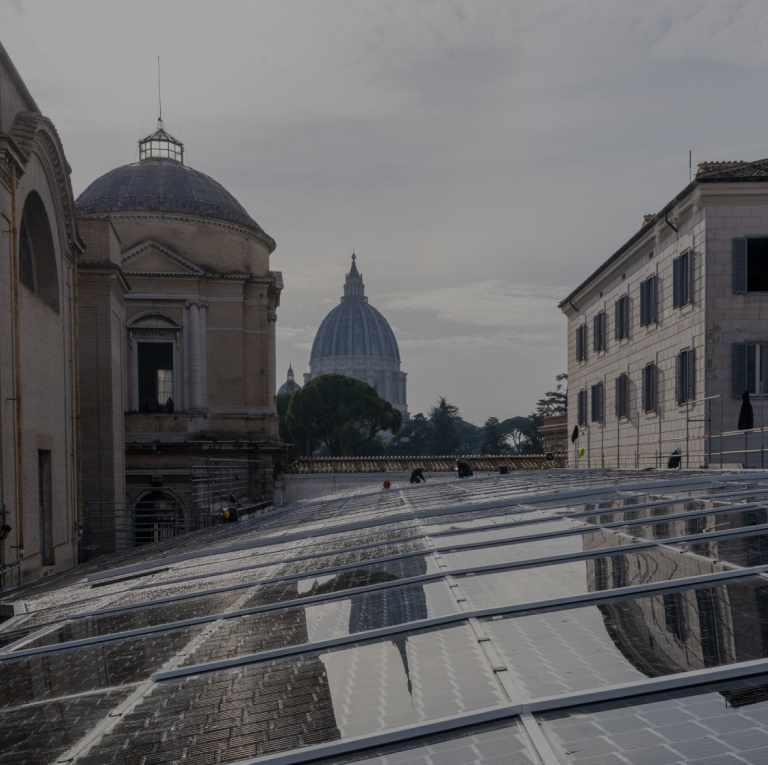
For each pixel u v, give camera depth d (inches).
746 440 1031.6
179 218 1756.9
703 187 1031.6
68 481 1005.8
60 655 292.5
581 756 127.9
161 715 186.4
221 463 1612.9
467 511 547.5
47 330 903.7
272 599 313.3
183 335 1733.5
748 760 119.9
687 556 275.7
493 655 184.4
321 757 145.1
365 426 4205.2
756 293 1042.7
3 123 759.1
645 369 1309.1
